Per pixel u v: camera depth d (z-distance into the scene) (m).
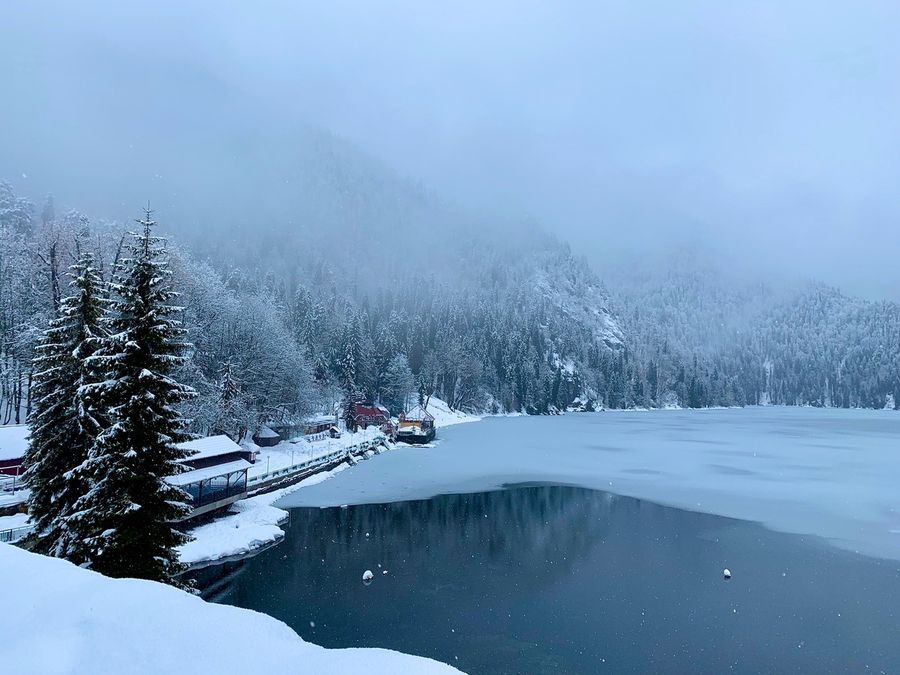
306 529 39.09
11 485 33.53
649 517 43.28
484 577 30.22
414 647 22.47
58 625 7.61
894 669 21.25
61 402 20.83
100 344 20.25
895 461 73.81
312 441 73.25
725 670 21.11
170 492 18.59
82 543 17.97
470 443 90.88
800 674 20.83
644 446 88.94
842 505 47.69
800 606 26.77
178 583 19.80
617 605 26.67
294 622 24.56
